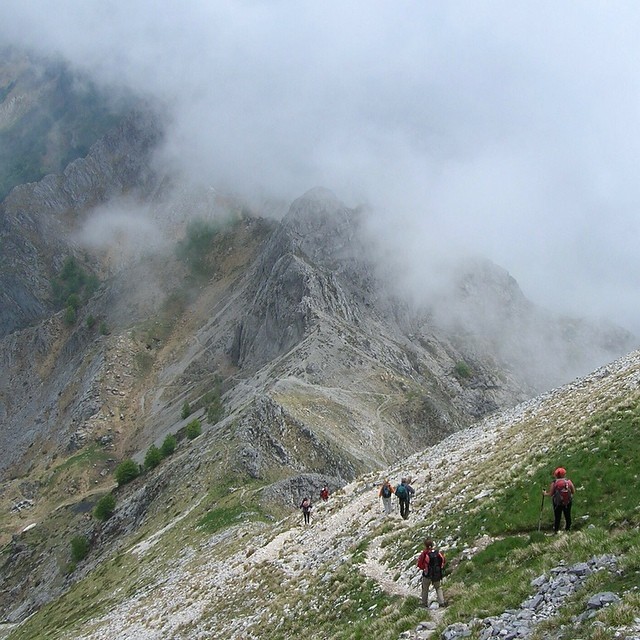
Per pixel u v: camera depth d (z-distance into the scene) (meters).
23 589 128.38
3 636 94.25
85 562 109.69
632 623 13.98
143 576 68.50
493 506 28.05
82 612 70.25
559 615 16.23
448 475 40.84
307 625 28.62
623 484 24.03
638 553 17.27
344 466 107.81
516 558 22.33
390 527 34.81
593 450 27.48
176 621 44.34
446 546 27.25
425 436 163.88
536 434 38.47
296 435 109.88
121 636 48.81
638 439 26.28
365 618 24.83
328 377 178.38
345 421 144.25
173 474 109.19
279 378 179.62
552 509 25.03
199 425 168.88
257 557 47.06
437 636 19.02
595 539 20.34
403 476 48.22
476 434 52.59
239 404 175.00
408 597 23.72
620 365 47.16
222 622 38.00
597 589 16.66
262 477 92.88
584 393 44.31
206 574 52.69
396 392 180.75
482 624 18.16
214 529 70.88
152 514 98.62
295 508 77.81
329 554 37.84
